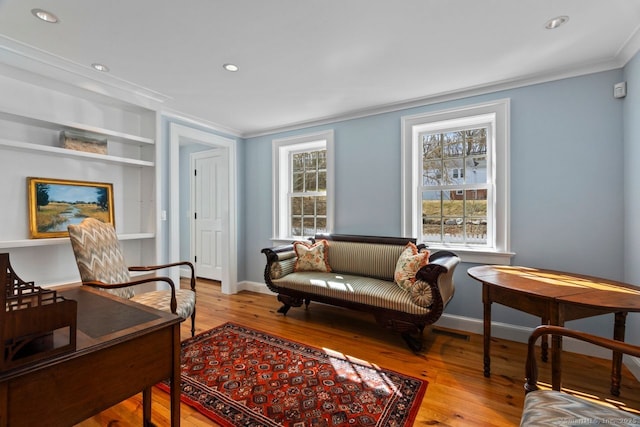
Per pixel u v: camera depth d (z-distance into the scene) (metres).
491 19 1.70
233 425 1.50
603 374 1.98
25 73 2.09
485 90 2.61
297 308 3.35
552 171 2.38
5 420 0.69
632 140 2.02
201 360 2.15
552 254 2.38
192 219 4.85
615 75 2.17
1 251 2.12
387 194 3.10
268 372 1.99
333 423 1.51
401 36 1.87
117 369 0.90
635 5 1.57
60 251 2.40
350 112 3.26
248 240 4.16
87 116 2.57
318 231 3.70
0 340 0.68
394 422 1.52
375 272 2.93
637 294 1.53
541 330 1.13
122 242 2.83
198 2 1.54
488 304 1.92
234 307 3.38
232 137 4.01
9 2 1.52
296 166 3.91
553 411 0.94
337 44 1.95
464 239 2.83
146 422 1.42
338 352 2.29
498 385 1.85
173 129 3.26
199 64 2.21
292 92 2.73
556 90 2.36
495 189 2.59
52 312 0.77
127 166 2.88
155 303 2.09
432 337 2.57
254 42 1.93
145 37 1.86
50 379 0.76
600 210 2.23
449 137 2.90
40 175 2.29
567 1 1.55
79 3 1.53
